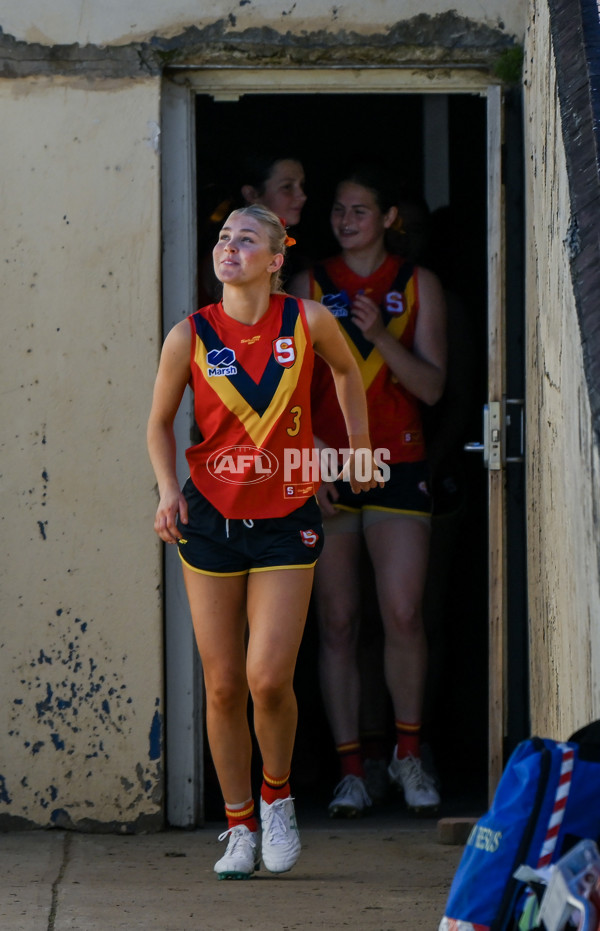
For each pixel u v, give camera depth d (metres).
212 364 12.39
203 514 12.62
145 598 15.37
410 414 16.81
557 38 12.71
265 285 12.39
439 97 22.91
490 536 15.74
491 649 15.71
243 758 13.08
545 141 13.43
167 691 15.70
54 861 14.12
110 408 15.32
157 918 11.88
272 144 22.92
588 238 10.59
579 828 7.67
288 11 15.23
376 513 16.69
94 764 15.46
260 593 12.42
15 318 15.27
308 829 16.08
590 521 9.76
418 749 16.80
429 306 16.86
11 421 15.31
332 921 11.78
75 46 15.20
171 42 15.20
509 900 7.60
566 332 11.40
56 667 15.38
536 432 14.39
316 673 21.48
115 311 15.29
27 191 15.27
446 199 23.47
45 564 15.36
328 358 12.85
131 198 15.27
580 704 10.66
